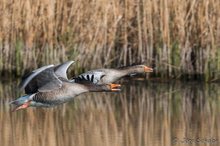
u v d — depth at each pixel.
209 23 18.27
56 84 11.20
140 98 17.34
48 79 11.12
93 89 12.01
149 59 18.66
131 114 15.82
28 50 19.06
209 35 18.34
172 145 13.25
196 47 18.48
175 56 18.62
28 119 15.53
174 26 18.59
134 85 18.81
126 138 13.80
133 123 15.02
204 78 18.47
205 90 17.84
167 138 13.75
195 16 18.47
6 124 15.02
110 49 18.67
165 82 18.77
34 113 16.23
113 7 18.67
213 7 18.34
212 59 18.38
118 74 13.46
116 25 18.75
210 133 14.05
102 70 13.17
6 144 13.39
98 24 18.70
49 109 16.69
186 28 18.48
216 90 17.81
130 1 18.75
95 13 18.72
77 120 15.36
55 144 13.36
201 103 16.64
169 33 18.61
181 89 18.05
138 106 16.56
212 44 18.28
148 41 18.64
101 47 18.75
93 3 18.72
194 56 18.64
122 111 16.12
